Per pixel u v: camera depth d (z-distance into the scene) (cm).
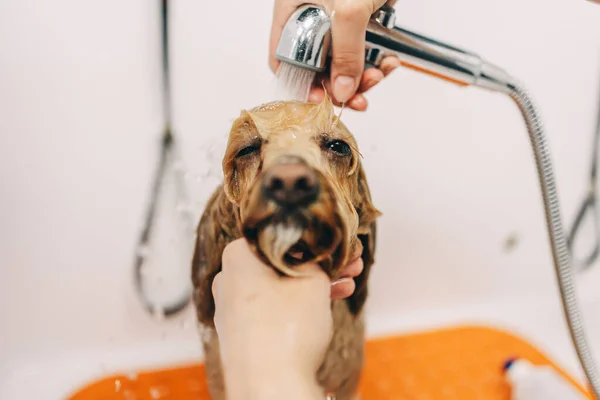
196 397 76
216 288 34
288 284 30
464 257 98
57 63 71
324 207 29
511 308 103
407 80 81
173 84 75
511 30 85
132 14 71
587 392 80
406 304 97
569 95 93
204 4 73
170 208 80
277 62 49
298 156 31
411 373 84
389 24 45
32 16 68
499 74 50
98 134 76
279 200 28
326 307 30
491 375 84
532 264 103
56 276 80
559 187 99
